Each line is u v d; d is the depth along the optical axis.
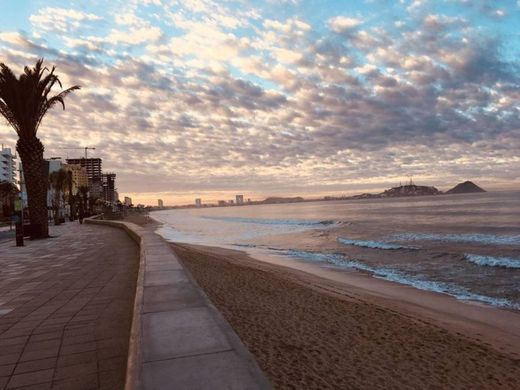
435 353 6.72
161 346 3.58
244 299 10.16
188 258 18.52
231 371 3.07
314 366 5.64
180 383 2.88
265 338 6.83
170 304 5.05
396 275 16.86
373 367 5.81
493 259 20.09
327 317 8.68
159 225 75.00
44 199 22.39
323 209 139.00
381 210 97.69
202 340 3.73
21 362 4.33
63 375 4.02
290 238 38.34
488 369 6.14
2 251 15.70
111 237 21.50
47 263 11.80
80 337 5.07
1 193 86.62
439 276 16.55
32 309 6.45
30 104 21.36
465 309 10.96
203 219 107.25
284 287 12.38
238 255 23.42
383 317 9.09
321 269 18.50
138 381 2.92
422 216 63.41
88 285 8.34
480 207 80.94
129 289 7.88
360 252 25.41
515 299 12.28
